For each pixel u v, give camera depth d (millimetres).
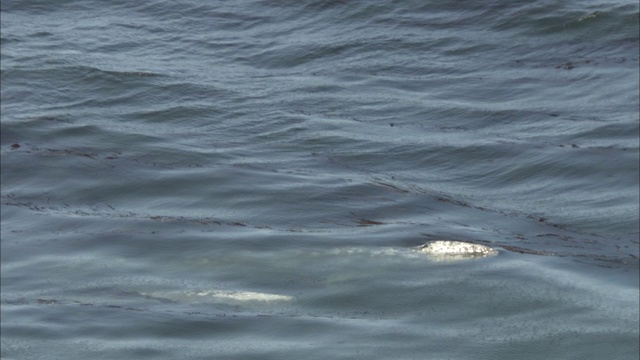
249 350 48406
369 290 55406
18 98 87812
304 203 68375
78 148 78375
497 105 83938
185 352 48312
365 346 48969
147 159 76188
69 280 57500
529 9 97625
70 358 47781
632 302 53781
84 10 105625
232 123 82500
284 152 77375
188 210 67938
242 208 67938
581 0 98625
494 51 92875
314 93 87188
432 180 73188
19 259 60625
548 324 51406
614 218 66562
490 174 73812
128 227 64812
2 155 77188
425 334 50344
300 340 49625
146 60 94500
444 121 81812
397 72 90438
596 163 74062
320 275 57406
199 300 54625
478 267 57688
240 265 58938
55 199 70688
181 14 104062
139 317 52156
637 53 90750
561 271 57594
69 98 87812
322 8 103000
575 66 89500
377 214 67000
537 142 77500
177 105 85750
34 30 100688
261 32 99688
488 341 49719
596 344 49562
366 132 80250
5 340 49594
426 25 98125
